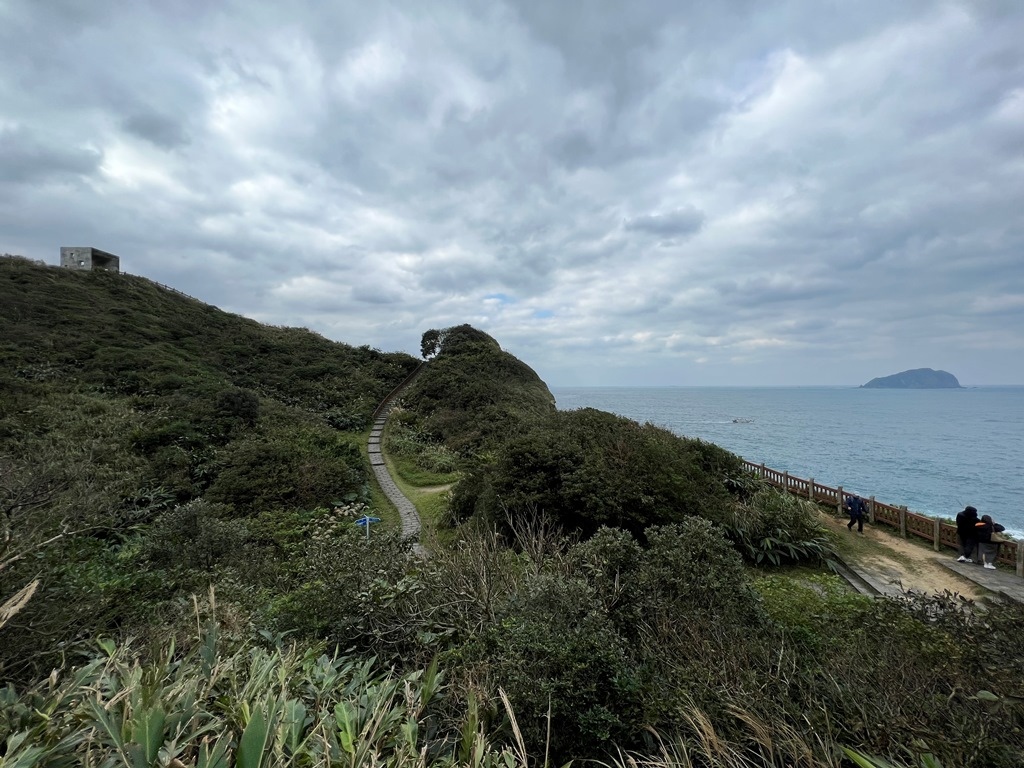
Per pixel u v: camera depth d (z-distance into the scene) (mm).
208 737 1426
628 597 4250
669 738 2547
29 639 2168
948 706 2547
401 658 3326
